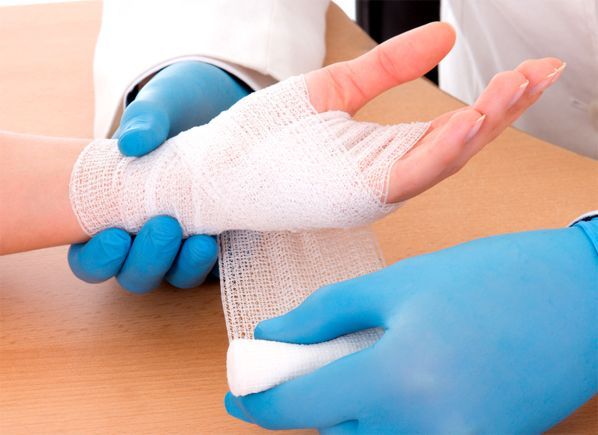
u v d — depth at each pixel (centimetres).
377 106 66
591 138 73
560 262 48
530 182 60
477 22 79
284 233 56
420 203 60
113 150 55
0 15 78
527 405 46
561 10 68
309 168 51
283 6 67
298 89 54
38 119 66
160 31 64
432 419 46
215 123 54
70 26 76
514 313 47
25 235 54
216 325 54
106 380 51
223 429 49
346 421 47
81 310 54
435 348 46
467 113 49
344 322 48
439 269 48
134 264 53
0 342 53
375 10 112
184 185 53
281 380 47
